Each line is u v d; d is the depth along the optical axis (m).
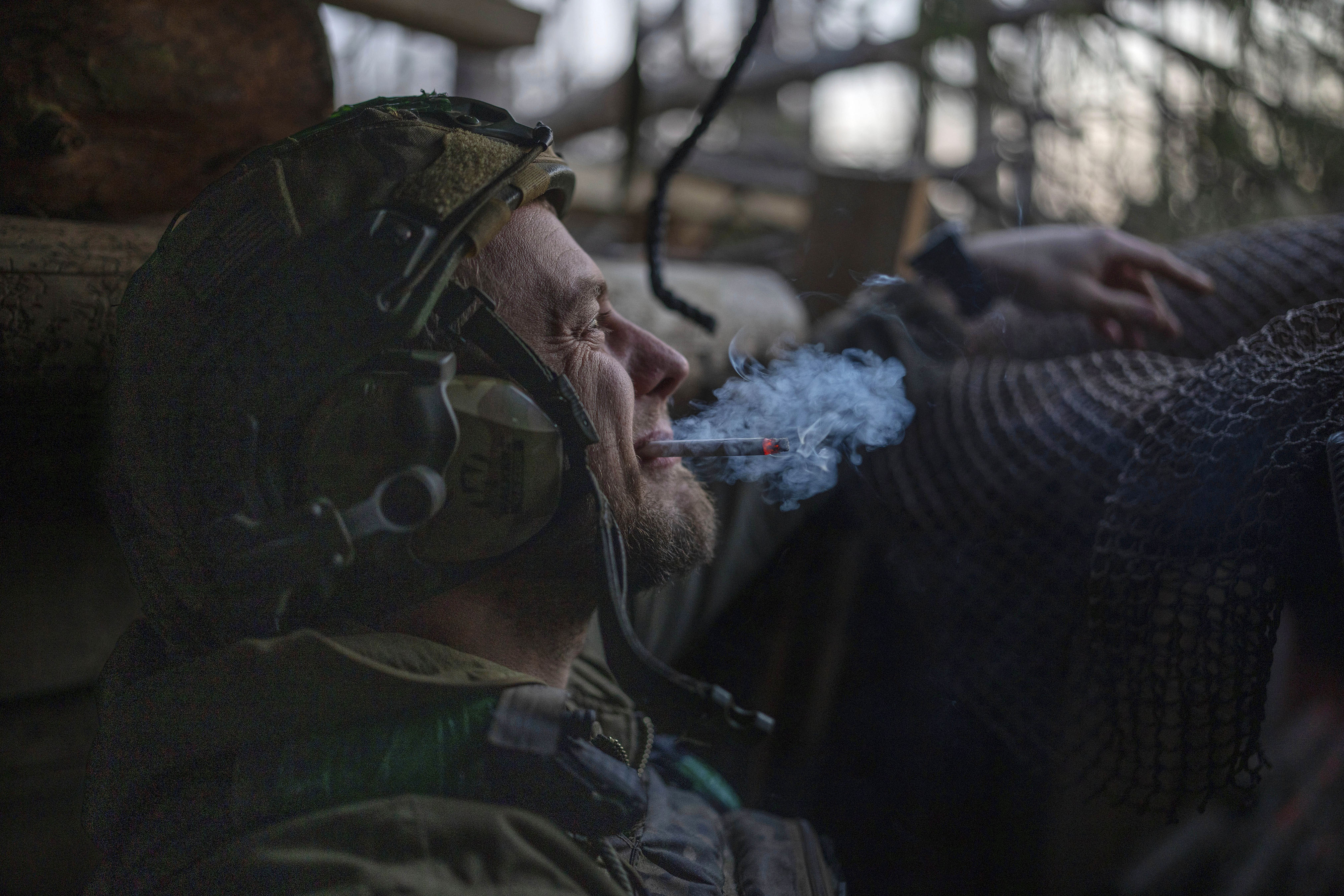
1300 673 1.24
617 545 0.63
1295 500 0.66
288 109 0.89
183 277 0.60
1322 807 1.24
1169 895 1.28
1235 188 1.85
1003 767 1.20
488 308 0.61
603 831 0.60
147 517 0.61
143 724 0.60
